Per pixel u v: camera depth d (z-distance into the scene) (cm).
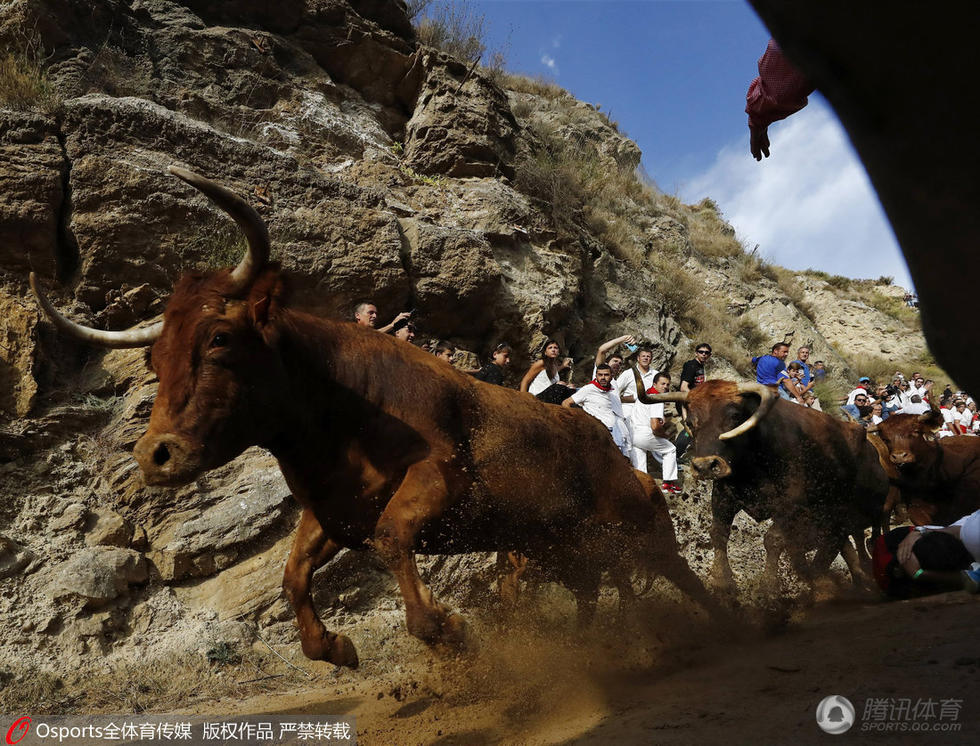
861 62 62
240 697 547
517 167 1301
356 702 493
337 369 420
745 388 693
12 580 597
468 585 757
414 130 1244
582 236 1369
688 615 593
